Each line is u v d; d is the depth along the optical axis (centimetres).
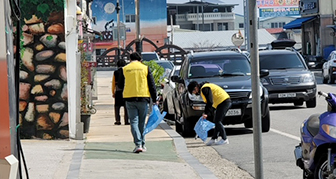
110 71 10025
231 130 2638
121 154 1873
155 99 1952
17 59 815
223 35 16562
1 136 673
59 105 2134
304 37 10256
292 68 3609
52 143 2073
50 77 2128
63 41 2116
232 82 2514
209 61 2712
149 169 1627
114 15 14450
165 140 2227
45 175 1484
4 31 695
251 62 1071
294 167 1673
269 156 1864
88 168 1600
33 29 2108
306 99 3450
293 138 2250
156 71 3850
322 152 1246
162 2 14662
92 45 4153
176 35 16612
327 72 5597
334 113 1246
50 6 2098
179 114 2597
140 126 1947
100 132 2509
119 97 2798
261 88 2461
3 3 699
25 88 2128
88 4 6119
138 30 4738
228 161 1842
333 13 9438
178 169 1650
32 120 2139
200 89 2186
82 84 2483
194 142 2288
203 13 19612
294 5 16975
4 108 686
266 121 2444
